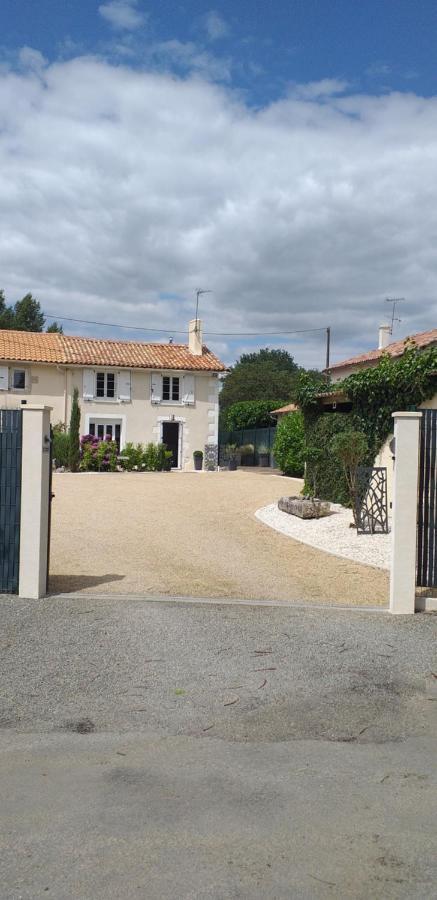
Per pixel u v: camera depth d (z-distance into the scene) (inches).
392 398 552.7
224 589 323.0
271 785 140.9
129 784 140.9
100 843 119.6
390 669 212.7
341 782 142.6
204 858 115.5
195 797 135.6
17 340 1241.4
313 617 270.4
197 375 1278.3
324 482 644.1
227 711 179.9
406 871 112.3
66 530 504.4
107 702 184.9
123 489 828.0
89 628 248.7
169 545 451.5
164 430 1263.5
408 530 279.7
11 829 124.0
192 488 843.4
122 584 326.3
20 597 288.8
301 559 410.3
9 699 185.9
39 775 144.9
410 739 164.6
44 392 1191.6
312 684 199.2
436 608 287.3
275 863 114.3
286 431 1032.2
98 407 1214.3
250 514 613.9
